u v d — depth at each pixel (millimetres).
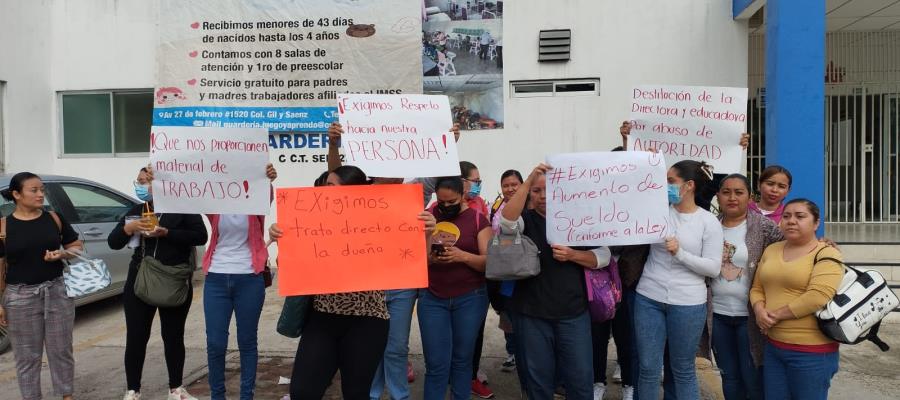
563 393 4785
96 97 9789
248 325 4191
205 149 3881
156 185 3861
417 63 8852
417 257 3242
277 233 3156
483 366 5500
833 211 10133
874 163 9922
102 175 9766
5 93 8961
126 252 7090
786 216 3361
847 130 9906
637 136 4434
